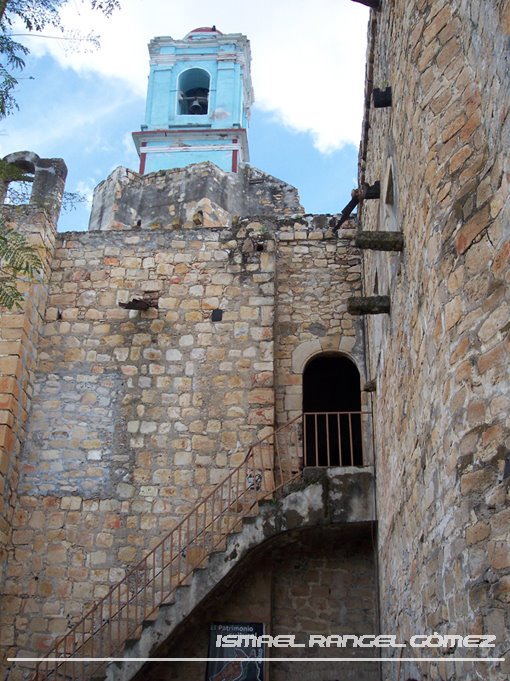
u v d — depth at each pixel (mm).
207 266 12117
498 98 4219
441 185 4953
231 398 11180
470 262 4453
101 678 8922
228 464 10781
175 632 9297
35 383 11477
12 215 11969
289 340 11938
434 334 5023
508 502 3789
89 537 10477
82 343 11711
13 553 10398
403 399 6535
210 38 24859
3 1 5770
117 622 9875
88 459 10953
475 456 4156
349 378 13828
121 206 15398
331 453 13297
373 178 9820
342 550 10250
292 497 9594
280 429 10352
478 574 4004
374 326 9961
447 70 5137
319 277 12391
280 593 10102
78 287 12109
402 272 6508
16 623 10016
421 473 5555
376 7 8266
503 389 3963
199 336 11633
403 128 6398
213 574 9281
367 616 9898
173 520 10516
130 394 11328
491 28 4328
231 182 15617
